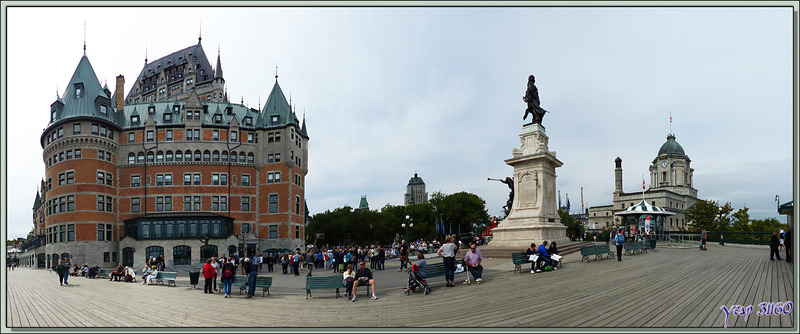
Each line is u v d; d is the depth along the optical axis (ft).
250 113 232.12
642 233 143.02
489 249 92.63
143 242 189.26
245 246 204.85
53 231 194.18
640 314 34.35
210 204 207.31
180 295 63.93
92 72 209.15
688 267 65.46
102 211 194.90
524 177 100.68
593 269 66.03
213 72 390.42
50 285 89.81
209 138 213.87
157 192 205.16
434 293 51.60
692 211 241.76
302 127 241.14
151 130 211.41
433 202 384.06
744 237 128.16
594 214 450.30
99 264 189.88
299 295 58.70
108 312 47.78
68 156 193.57
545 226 93.50
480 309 39.93
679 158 404.98
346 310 44.09
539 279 57.41
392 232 344.69
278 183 215.92
